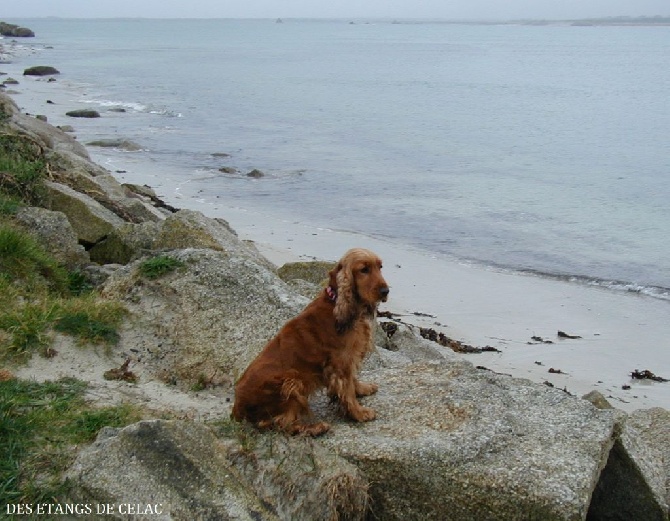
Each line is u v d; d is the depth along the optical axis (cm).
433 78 6944
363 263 545
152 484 461
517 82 6562
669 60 9675
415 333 1147
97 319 706
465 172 2803
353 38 19800
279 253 1694
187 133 3622
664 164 2952
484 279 1600
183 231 1075
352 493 495
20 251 822
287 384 534
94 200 1252
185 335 702
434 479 498
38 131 2164
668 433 708
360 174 2731
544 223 2072
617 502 587
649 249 1828
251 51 11825
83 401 585
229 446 513
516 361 1190
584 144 3456
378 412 573
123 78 6431
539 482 483
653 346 1267
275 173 2702
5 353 641
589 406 582
